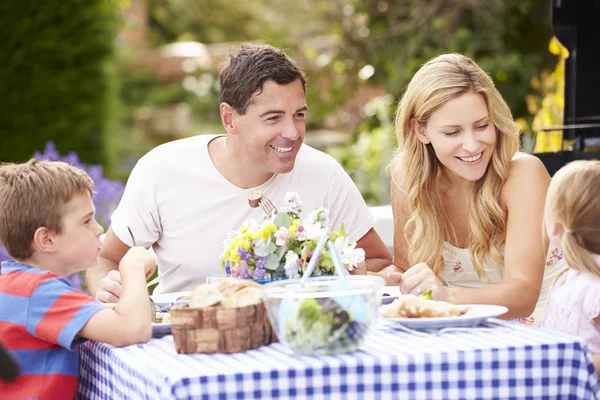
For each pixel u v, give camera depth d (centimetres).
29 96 893
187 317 220
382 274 346
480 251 323
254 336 222
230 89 323
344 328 209
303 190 345
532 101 813
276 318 214
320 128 1268
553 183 263
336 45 963
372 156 909
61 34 904
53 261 264
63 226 261
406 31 905
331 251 222
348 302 211
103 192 622
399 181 351
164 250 349
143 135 1666
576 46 434
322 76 1014
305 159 350
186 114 1692
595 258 255
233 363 207
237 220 338
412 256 335
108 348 237
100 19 929
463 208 334
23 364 246
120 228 347
